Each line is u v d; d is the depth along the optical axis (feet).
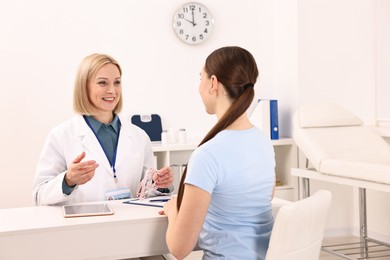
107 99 6.28
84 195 6.22
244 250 4.23
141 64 11.90
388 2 12.09
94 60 6.27
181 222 4.05
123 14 11.71
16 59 10.97
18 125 11.02
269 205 4.54
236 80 4.29
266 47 12.84
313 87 12.26
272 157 4.55
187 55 12.24
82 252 4.48
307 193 10.61
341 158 10.04
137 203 5.43
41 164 6.22
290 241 3.96
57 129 6.38
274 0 12.82
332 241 12.19
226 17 12.52
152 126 11.87
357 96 12.64
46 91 11.18
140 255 4.69
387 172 8.28
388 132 11.51
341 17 12.41
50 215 4.87
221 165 4.10
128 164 6.53
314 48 12.23
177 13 12.05
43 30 11.13
